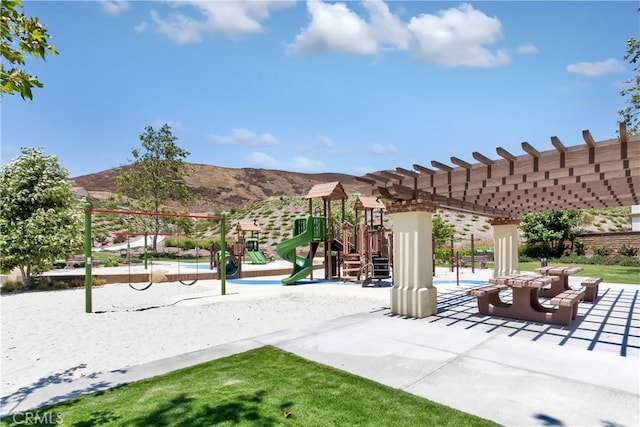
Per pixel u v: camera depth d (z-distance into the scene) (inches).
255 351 171.5
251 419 104.3
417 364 151.8
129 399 119.8
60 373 154.4
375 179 239.3
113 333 225.6
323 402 115.5
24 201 406.3
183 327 240.8
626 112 500.7
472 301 314.5
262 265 800.9
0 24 93.0
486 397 119.3
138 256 975.0
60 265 660.7
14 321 261.1
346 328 215.8
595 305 286.4
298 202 1708.9
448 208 356.8
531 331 206.4
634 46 454.6
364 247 468.4
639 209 829.8
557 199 374.6
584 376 137.7
